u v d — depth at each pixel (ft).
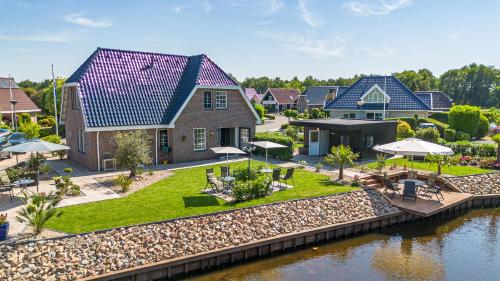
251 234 48.26
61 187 58.23
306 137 99.96
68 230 43.60
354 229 55.47
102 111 77.25
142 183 66.13
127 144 68.69
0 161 88.17
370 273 43.68
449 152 61.57
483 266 45.62
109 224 45.52
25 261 38.06
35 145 59.47
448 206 61.72
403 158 94.12
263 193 58.39
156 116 83.56
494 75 364.17
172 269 41.81
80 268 38.37
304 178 71.20
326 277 42.65
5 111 163.32
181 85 91.66
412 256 48.49
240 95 95.71
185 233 45.83
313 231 51.16
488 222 61.87
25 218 47.11
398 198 64.85
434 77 410.11
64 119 95.40
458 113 138.21
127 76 85.35
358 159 90.43
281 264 45.93
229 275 42.98
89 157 77.46
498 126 165.99
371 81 157.79
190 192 60.18
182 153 87.40
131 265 40.04
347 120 106.83
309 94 279.08
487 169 82.84
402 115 147.64
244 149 96.89
